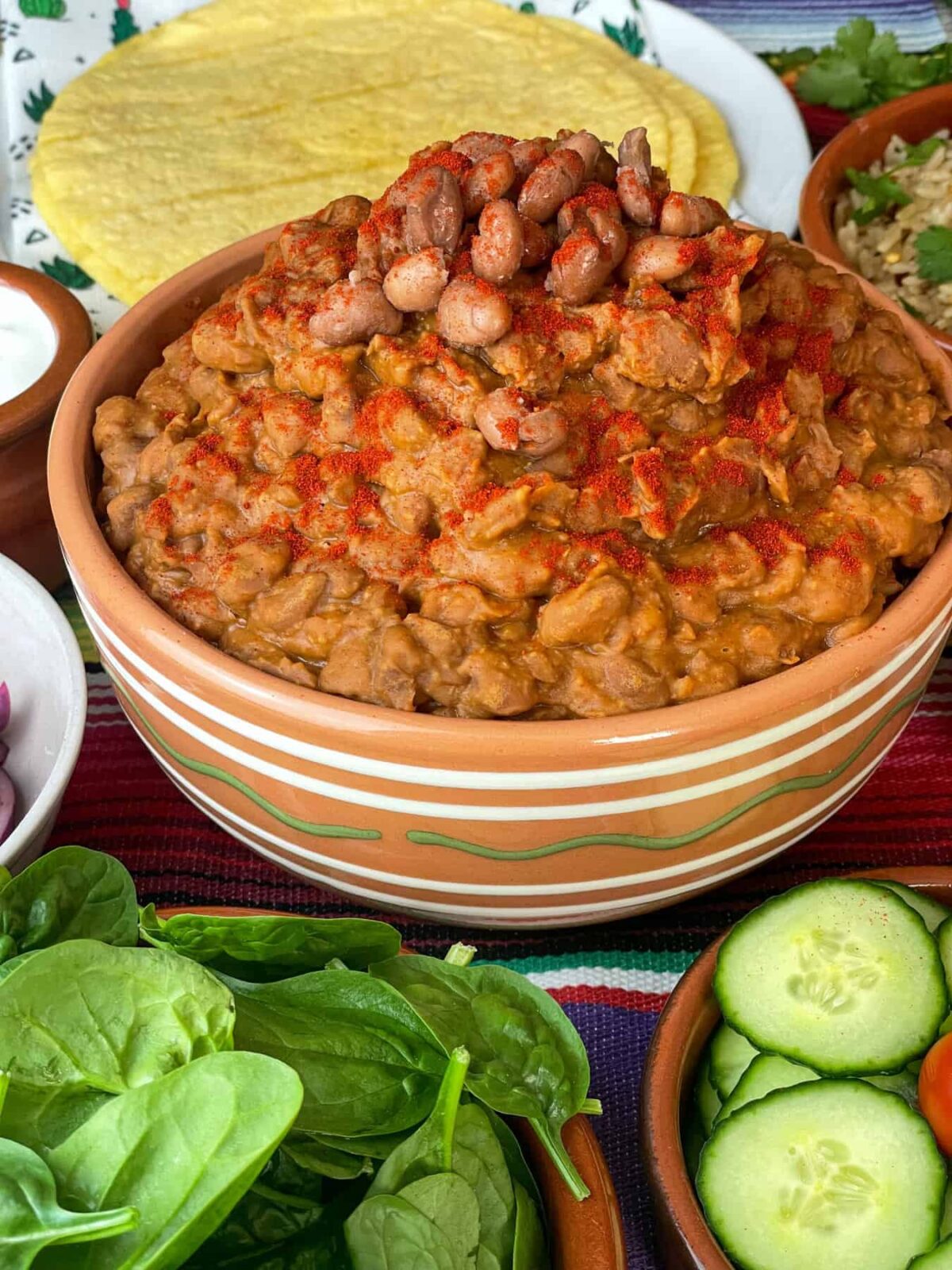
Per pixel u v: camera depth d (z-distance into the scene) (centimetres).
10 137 61
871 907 29
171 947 26
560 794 28
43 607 36
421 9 68
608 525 29
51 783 33
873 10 70
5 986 23
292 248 34
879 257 52
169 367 35
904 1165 26
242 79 63
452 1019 26
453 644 28
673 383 29
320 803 29
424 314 31
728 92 63
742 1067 29
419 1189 23
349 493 30
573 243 29
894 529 30
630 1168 30
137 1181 22
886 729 31
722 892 35
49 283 44
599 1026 33
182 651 28
